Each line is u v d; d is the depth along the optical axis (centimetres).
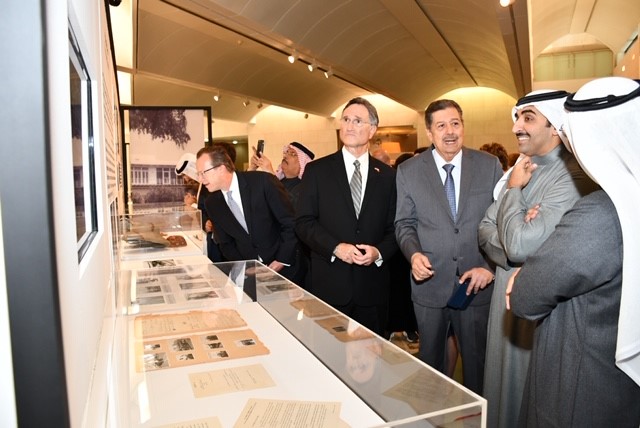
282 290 157
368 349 104
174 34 801
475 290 213
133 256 279
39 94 41
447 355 258
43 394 41
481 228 196
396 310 320
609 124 107
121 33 736
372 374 99
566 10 1198
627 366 105
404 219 230
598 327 112
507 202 170
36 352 41
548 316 125
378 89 1330
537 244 158
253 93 1256
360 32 930
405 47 1115
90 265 75
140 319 154
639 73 934
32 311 41
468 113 1645
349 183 229
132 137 512
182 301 171
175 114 516
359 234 224
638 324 102
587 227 110
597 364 111
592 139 109
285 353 125
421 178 227
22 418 41
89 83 100
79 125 78
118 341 112
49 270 41
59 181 46
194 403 96
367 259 213
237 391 102
